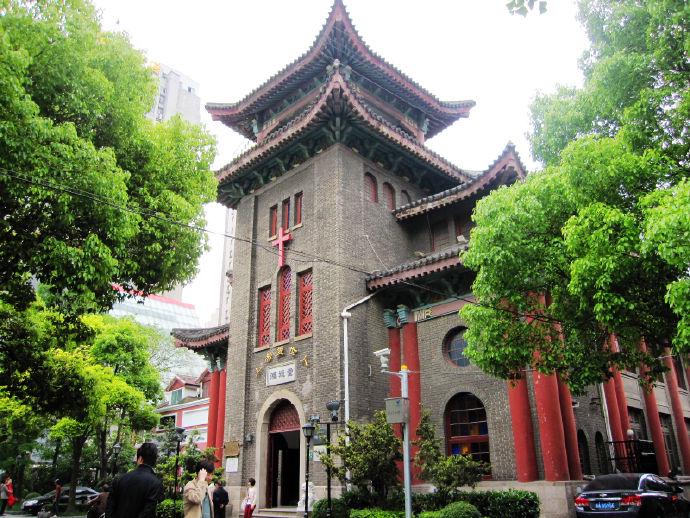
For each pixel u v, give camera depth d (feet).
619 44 39.42
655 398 81.35
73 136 34.58
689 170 33.32
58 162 33.63
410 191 82.33
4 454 129.90
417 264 63.93
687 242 27.14
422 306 67.72
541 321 42.98
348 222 70.33
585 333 39.78
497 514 49.96
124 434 119.14
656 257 31.50
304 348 68.44
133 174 43.16
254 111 89.56
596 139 37.58
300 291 72.54
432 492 52.21
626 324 34.22
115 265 36.63
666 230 27.37
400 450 53.31
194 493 31.22
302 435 65.16
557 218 37.65
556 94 45.06
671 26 34.91
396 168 79.30
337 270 67.26
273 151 76.54
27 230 35.27
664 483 47.98
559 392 57.16
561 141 41.98
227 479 72.02
